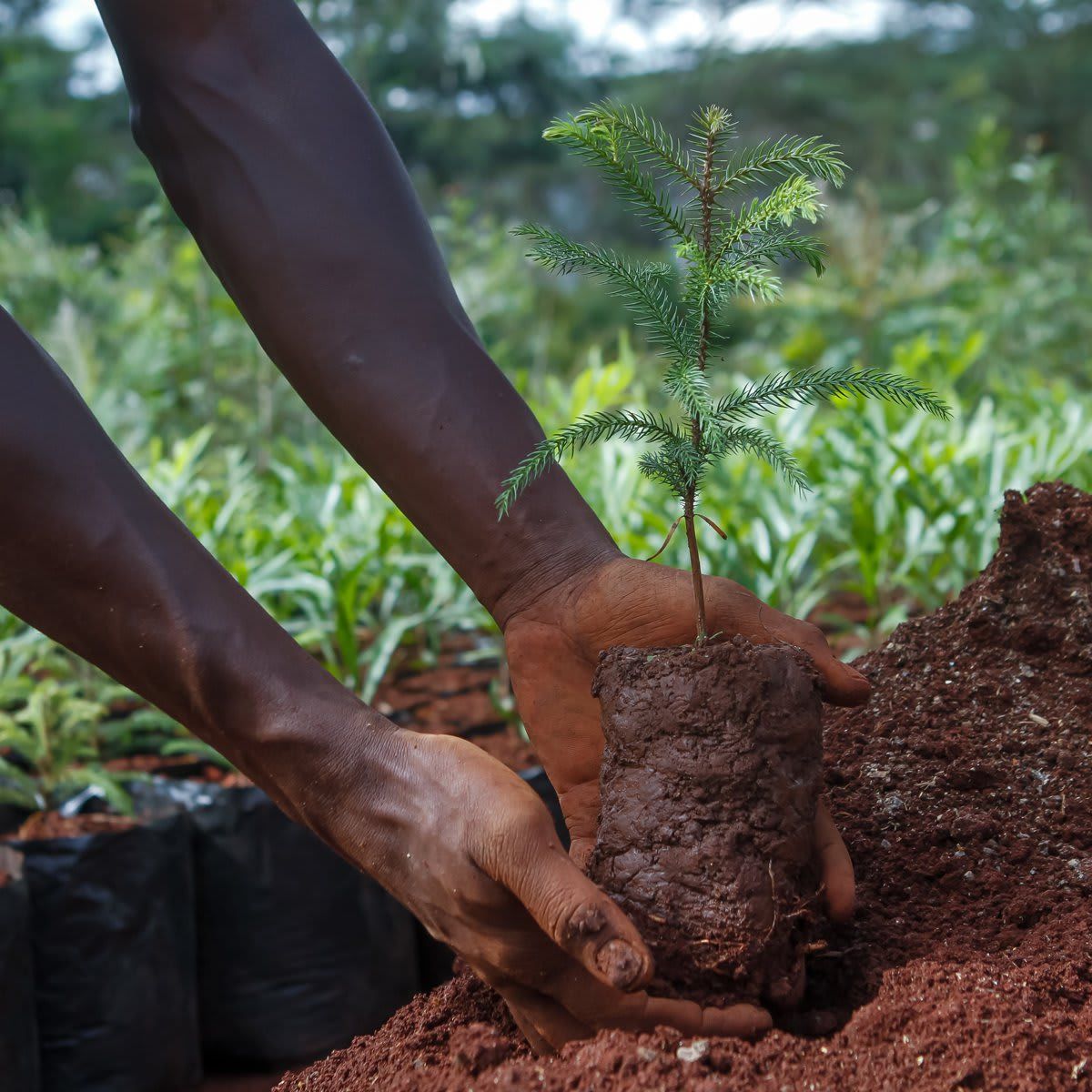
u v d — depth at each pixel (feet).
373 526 6.50
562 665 3.24
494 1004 3.10
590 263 3.07
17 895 4.30
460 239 14.23
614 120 2.97
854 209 12.75
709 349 3.04
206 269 10.55
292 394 11.03
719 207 3.01
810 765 2.96
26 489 2.81
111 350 12.13
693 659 2.97
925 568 6.18
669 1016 2.83
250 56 3.21
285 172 3.19
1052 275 13.16
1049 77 41.83
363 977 4.85
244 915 4.86
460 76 33.96
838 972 3.02
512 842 2.73
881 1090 2.72
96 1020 4.50
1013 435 6.88
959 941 3.05
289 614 6.98
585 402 7.21
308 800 2.90
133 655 2.87
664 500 6.47
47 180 33.53
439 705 6.09
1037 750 3.41
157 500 2.93
